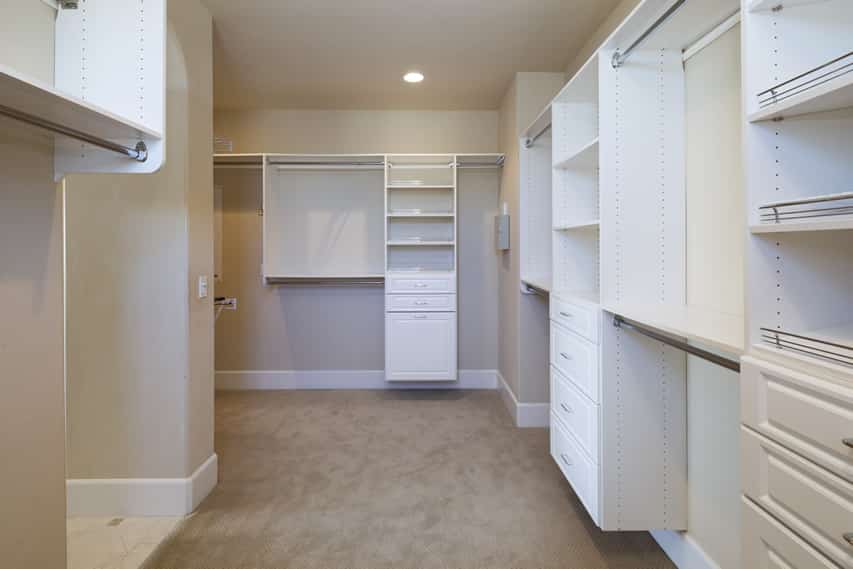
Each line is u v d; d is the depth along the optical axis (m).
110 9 1.34
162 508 2.16
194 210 2.22
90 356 2.18
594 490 1.81
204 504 2.26
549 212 3.35
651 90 1.77
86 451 2.18
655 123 1.77
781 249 1.02
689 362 1.77
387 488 2.41
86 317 2.17
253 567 1.79
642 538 1.99
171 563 1.82
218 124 4.14
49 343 1.37
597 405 1.78
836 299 1.03
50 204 1.36
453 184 3.91
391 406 3.78
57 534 1.39
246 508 2.22
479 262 4.27
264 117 4.14
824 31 1.01
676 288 1.78
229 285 4.24
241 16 2.49
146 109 1.33
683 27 1.60
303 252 4.22
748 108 1.01
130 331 2.17
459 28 2.67
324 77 3.39
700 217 1.70
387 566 1.80
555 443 2.33
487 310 4.29
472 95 3.80
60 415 1.40
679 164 1.78
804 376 0.89
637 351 1.77
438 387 4.30
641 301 1.77
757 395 1.00
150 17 1.33
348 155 3.83
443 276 3.89
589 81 2.12
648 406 1.77
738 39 1.50
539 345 3.35
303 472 2.60
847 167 1.02
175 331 2.17
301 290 4.26
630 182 1.76
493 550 1.90
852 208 0.93
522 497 2.32
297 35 2.73
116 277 2.17
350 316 4.29
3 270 1.21
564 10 2.49
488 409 3.71
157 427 2.18
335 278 4.09
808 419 0.88
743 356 1.04
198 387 2.28
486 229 4.26
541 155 3.35
